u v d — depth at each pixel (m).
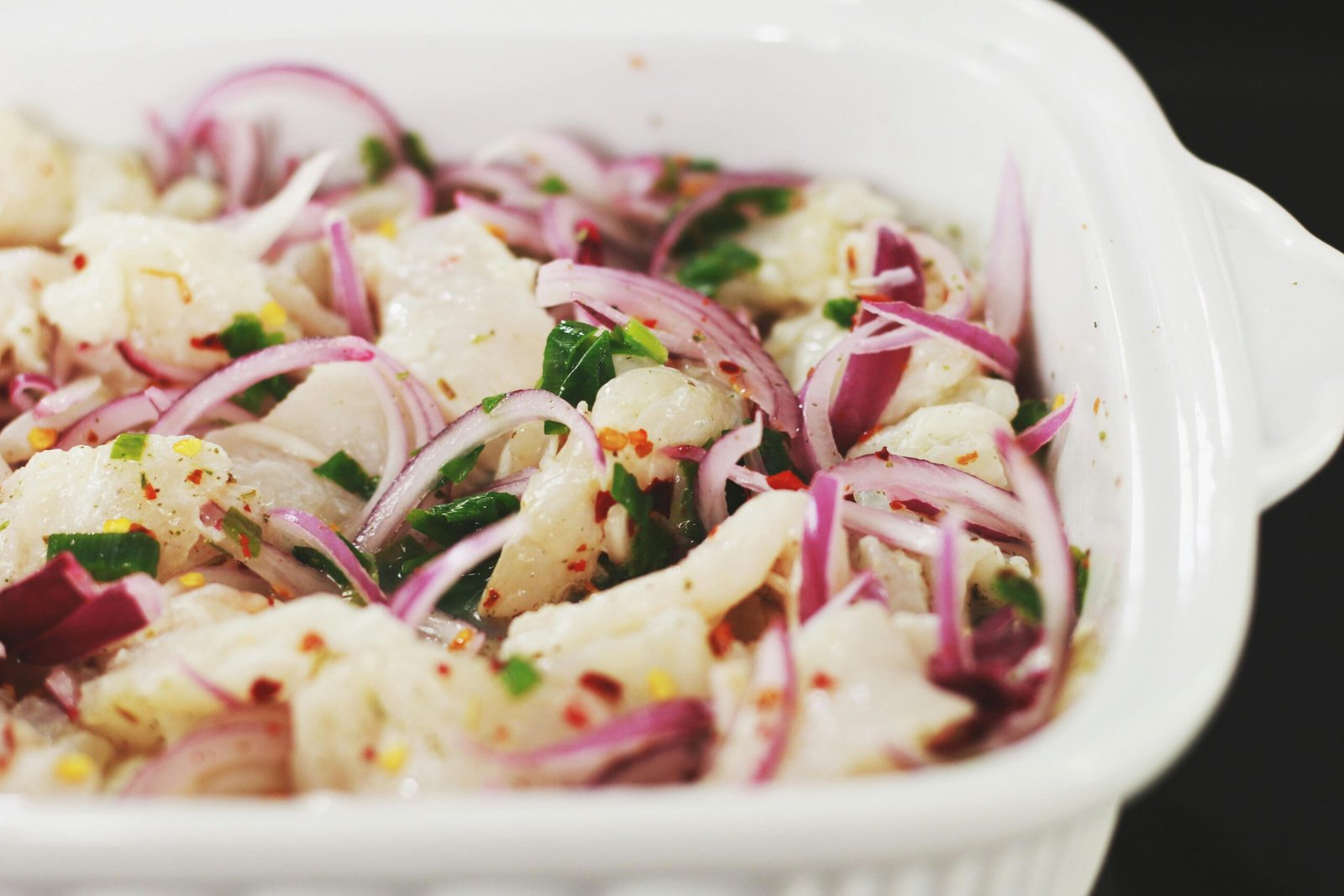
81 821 0.35
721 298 0.50
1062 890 0.40
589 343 0.44
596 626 0.40
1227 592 0.38
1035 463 0.46
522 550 0.42
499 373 0.47
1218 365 0.41
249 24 0.51
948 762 0.37
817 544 0.40
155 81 0.51
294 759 0.39
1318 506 0.51
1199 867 0.45
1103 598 0.40
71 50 0.50
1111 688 0.37
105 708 0.40
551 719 0.38
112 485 0.43
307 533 0.43
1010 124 0.48
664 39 0.50
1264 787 0.46
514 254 0.52
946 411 0.45
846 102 0.50
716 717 0.38
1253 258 0.43
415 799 0.35
